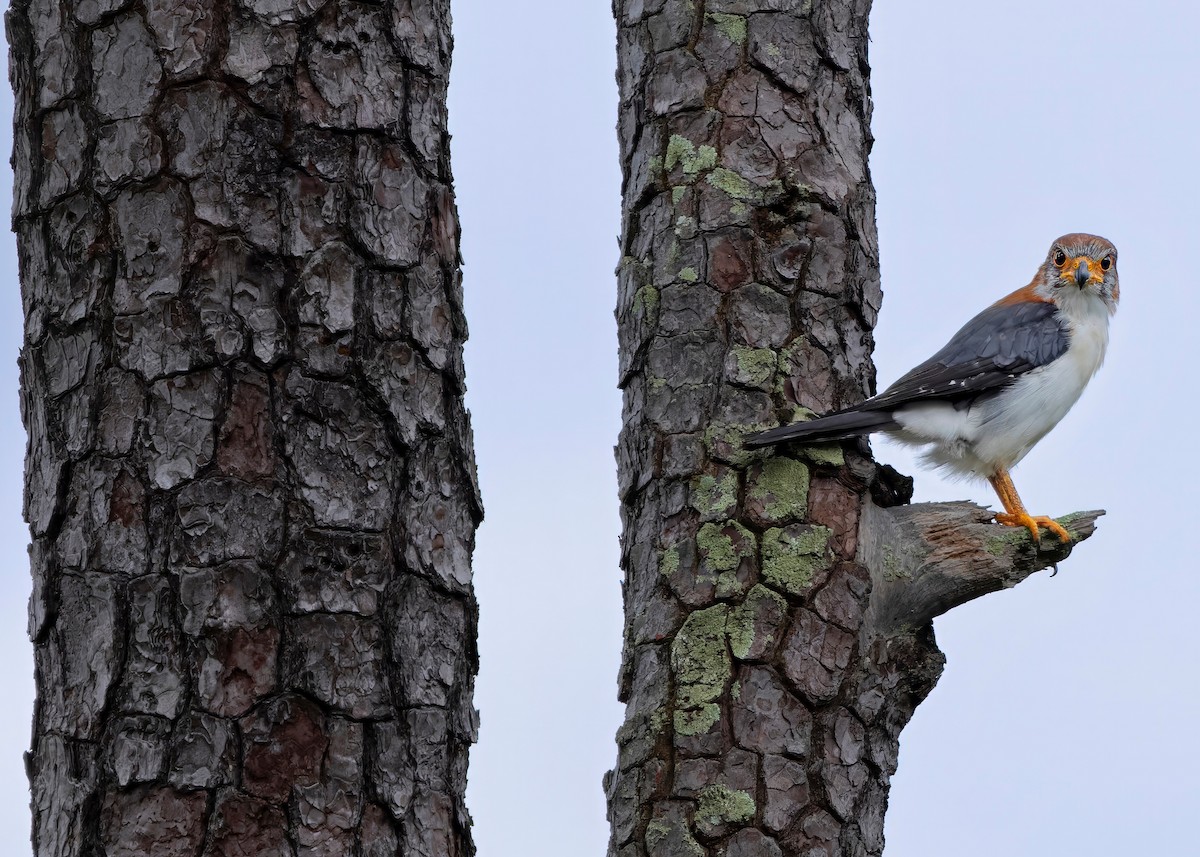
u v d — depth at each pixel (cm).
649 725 865
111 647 591
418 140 683
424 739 629
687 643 866
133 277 625
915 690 888
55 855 583
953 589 893
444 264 688
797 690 851
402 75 680
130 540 601
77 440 616
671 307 931
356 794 600
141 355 617
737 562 873
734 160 941
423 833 619
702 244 930
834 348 922
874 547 891
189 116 634
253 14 648
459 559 668
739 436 897
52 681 606
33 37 661
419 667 633
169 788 578
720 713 849
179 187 630
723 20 966
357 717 607
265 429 618
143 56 640
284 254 636
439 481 662
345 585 617
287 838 584
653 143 971
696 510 891
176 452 607
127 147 634
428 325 670
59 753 592
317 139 651
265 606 601
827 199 935
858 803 848
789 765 840
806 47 959
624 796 864
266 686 594
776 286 922
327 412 630
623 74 1016
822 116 952
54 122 648
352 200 653
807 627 860
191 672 589
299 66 654
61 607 605
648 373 935
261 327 625
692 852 827
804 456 890
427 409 661
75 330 628
